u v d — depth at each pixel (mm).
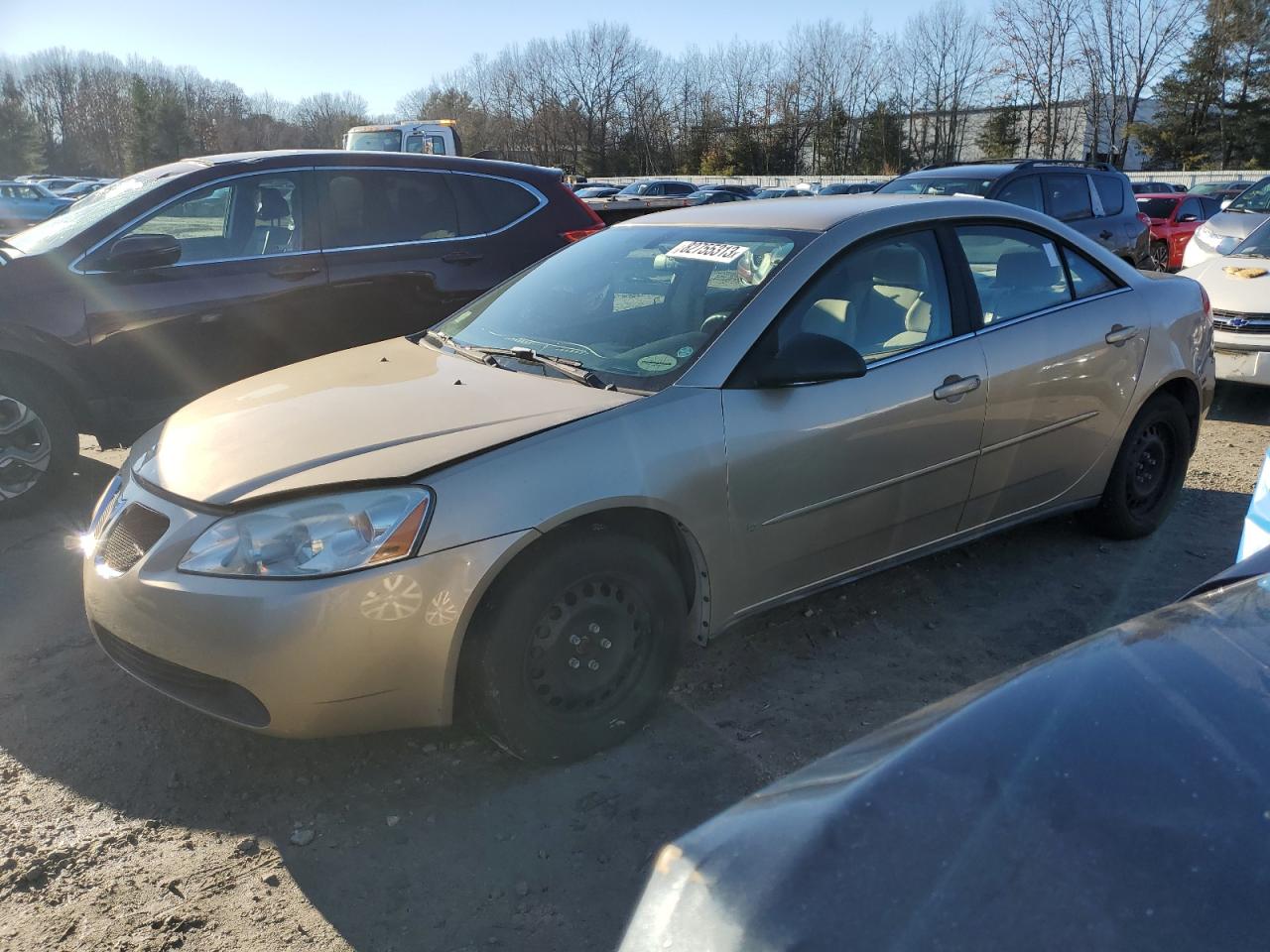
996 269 3746
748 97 68312
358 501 2463
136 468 2928
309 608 2377
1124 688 1412
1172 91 53625
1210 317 4578
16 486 4793
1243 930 1017
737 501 2941
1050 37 54375
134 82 83188
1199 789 1205
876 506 3318
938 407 3381
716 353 2980
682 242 3631
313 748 2918
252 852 2490
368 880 2387
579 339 3318
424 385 3098
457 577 2459
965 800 1252
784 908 1146
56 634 3641
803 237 3342
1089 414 3959
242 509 2504
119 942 2193
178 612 2479
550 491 2576
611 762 2834
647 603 2830
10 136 80875
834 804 1304
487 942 2197
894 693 3213
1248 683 1396
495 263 5934
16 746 2941
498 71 75250
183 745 2945
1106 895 1077
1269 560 1901
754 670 3352
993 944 1045
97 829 2576
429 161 5852
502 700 2596
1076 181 10766
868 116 64812
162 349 4980
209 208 5160
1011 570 4148
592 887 2361
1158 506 4500
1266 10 50406
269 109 108875
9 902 2312
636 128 71250
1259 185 10289
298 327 5348
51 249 4812
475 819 2600
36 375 4723
